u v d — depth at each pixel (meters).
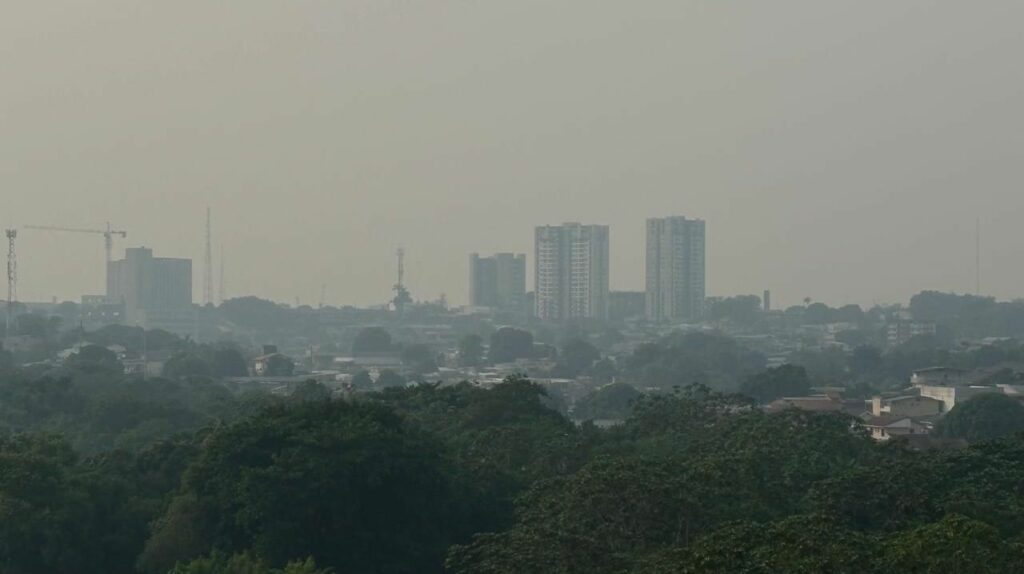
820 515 172.00
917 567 153.00
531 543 178.75
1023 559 154.50
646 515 190.00
